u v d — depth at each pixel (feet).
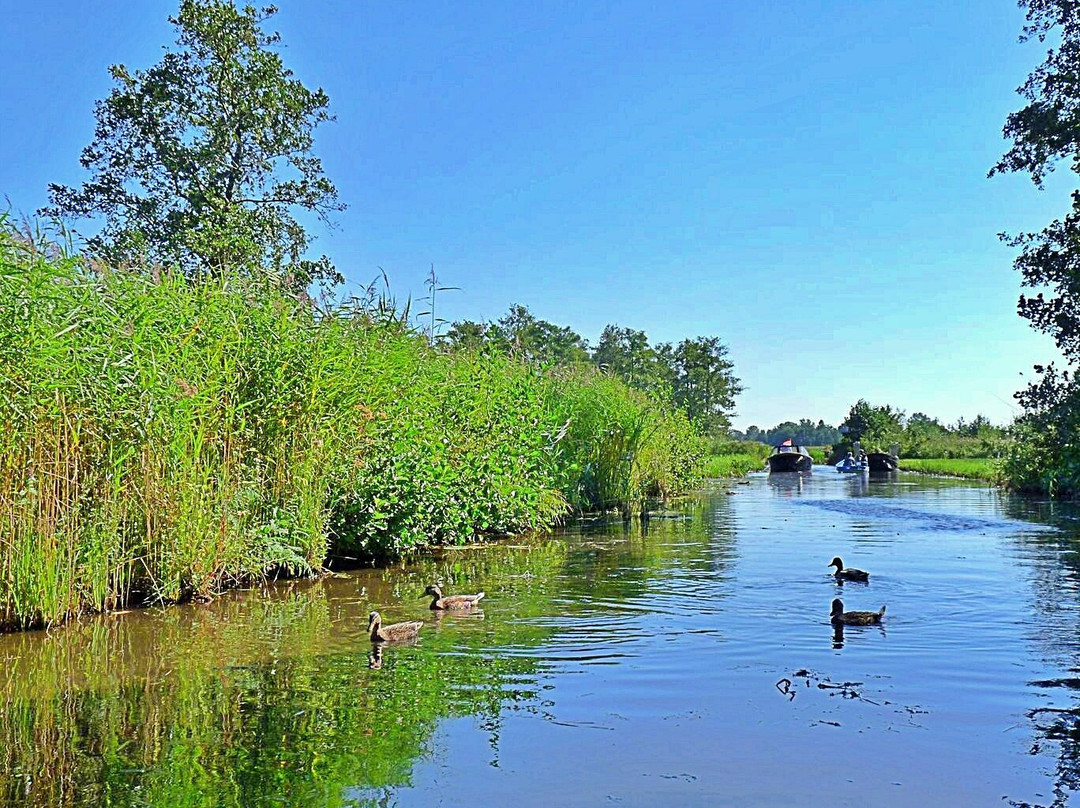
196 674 25.94
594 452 84.99
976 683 24.85
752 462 226.17
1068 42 83.20
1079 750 19.63
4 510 30.94
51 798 17.28
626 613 35.04
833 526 70.59
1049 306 83.76
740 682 24.99
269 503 42.52
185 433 36.65
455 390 57.52
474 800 16.99
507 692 24.08
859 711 22.34
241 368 41.47
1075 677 25.43
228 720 21.77
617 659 27.61
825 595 38.93
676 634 31.17
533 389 69.15
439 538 56.24
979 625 32.53
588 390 86.99
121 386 33.94
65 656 28.09
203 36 128.47
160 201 128.36
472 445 57.52
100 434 33.86
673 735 20.58
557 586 41.75
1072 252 82.28
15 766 18.90
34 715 22.25
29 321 31.04
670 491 114.73
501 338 71.10
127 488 35.09
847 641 30.01
